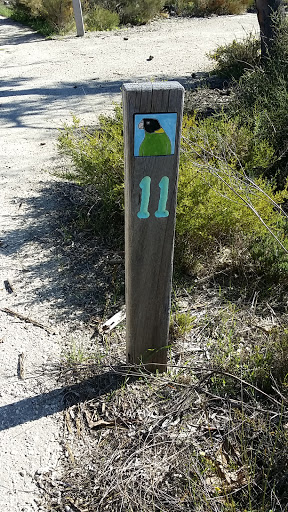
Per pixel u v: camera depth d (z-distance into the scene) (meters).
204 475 2.12
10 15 16.83
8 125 6.51
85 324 3.05
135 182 2.15
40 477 2.20
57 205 4.39
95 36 12.66
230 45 8.55
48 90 8.04
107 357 2.79
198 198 3.35
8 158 5.49
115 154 3.71
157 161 2.11
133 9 14.38
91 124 6.19
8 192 4.69
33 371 2.73
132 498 2.06
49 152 5.59
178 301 3.19
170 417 2.42
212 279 3.38
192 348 2.84
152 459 2.22
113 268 3.53
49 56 10.67
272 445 2.17
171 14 15.62
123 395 2.55
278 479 2.07
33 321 3.08
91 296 3.29
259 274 3.37
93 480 2.17
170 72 8.74
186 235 3.42
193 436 2.31
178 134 2.08
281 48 5.91
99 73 8.98
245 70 6.92
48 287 3.39
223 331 2.91
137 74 8.76
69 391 2.60
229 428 2.31
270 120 4.52
